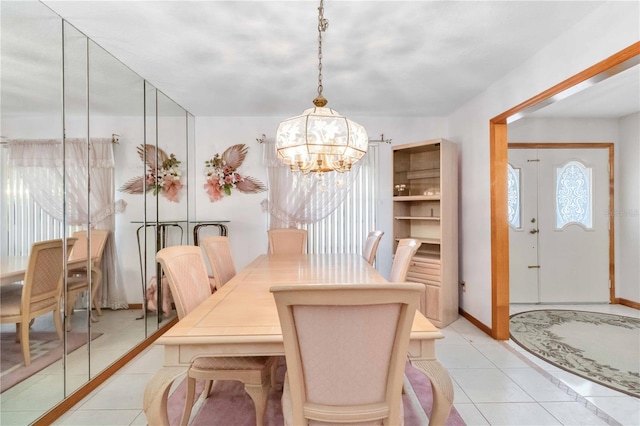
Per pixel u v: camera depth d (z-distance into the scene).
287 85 3.14
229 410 1.95
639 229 3.95
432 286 3.47
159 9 1.94
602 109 3.86
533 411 1.91
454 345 2.90
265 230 4.16
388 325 1.07
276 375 2.37
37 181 1.92
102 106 2.46
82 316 2.28
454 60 2.61
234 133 4.16
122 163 2.75
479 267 3.34
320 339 1.07
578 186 4.21
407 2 1.88
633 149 4.00
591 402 2.00
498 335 3.02
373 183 4.20
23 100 1.83
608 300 4.21
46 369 1.96
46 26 1.94
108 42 2.33
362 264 2.76
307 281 2.10
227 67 2.74
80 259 2.27
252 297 1.75
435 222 3.98
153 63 2.67
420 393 2.14
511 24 2.10
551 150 4.21
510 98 2.82
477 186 3.39
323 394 1.10
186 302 1.75
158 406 1.25
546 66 2.38
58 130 2.07
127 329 2.77
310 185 4.09
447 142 3.52
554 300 4.21
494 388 2.17
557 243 4.21
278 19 2.05
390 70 2.80
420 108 3.86
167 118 3.49
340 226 4.17
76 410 1.97
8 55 1.74
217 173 4.14
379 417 1.10
